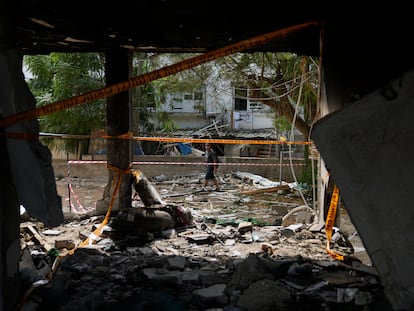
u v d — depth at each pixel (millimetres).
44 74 15727
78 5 3676
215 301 3307
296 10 3896
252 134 19688
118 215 5594
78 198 11367
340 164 2287
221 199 11320
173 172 16062
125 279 3871
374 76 3461
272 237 5477
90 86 14781
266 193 12094
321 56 4379
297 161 15344
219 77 11875
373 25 3490
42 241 5113
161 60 13102
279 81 10930
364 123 2223
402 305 2145
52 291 3238
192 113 20969
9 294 2779
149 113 18422
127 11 3844
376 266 2217
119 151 6348
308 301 3350
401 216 2166
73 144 16078
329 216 5133
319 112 4941
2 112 2684
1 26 2619
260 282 3500
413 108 2107
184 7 3748
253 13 3934
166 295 3490
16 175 2812
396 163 2170
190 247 5141
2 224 2674
